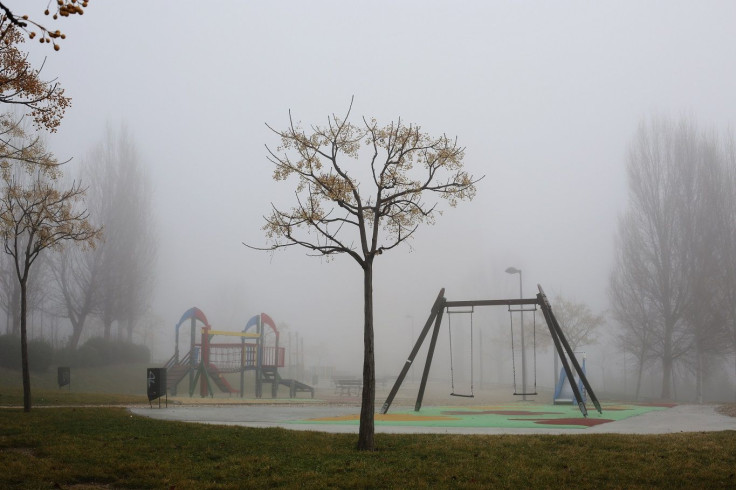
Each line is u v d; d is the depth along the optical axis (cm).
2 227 1797
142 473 1020
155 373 2367
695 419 2084
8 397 2377
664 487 908
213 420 1841
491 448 1184
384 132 1355
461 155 1391
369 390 1205
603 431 1603
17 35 1210
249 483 955
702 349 4562
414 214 1420
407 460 1086
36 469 1025
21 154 1830
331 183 1285
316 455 1135
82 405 2322
